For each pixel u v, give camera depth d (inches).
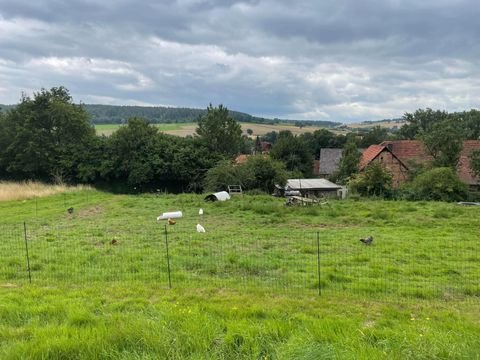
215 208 1002.7
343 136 3836.1
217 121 2279.8
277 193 1697.8
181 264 448.8
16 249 527.5
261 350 211.8
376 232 677.3
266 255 494.6
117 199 1286.9
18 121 2140.7
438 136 1744.6
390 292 354.0
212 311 286.4
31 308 287.0
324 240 599.2
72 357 208.7
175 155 2074.3
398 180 2064.5
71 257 476.7
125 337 222.1
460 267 442.9
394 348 208.1
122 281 382.6
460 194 1342.3
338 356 194.9
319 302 321.1
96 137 2228.1
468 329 257.8
